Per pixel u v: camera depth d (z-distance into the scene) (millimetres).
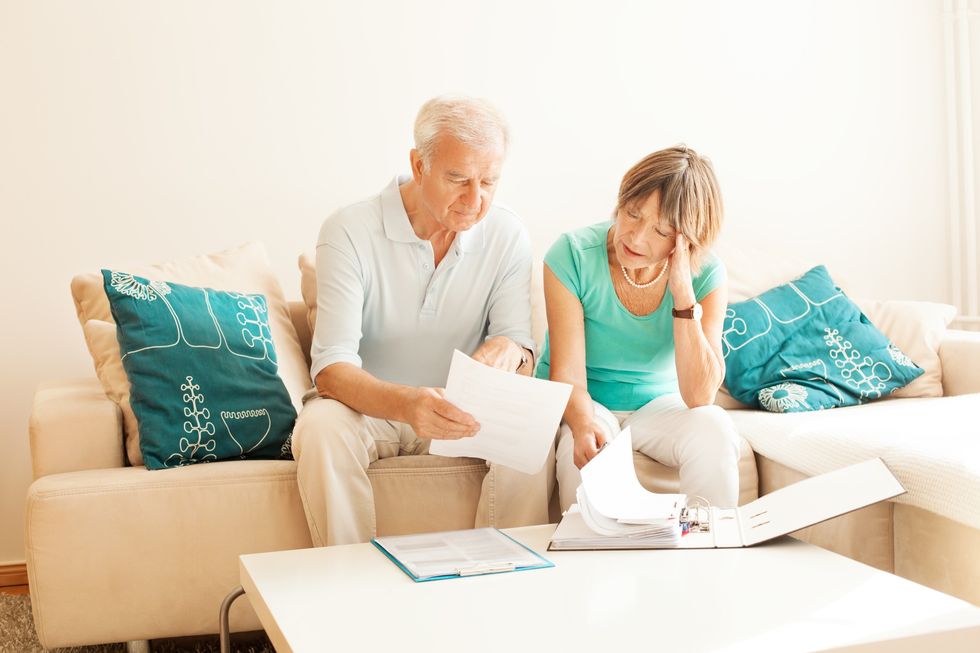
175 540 1761
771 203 3074
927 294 3207
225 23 2643
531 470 1566
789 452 1960
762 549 1340
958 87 3201
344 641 1011
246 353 2000
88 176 2562
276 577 1251
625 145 2947
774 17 3055
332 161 2734
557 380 1897
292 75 2695
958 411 2064
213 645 1997
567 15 2889
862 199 3154
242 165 2670
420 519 1890
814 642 982
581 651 970
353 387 1743
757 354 2455
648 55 2957
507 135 1753
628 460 1561
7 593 2494
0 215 2508
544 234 2896
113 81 2570
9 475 2535
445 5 2797
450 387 1554
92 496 1726
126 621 1742
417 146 1775
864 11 3131
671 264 1846
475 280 1964
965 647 1019
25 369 2541
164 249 2621
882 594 1131
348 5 2725
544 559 1307
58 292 2555
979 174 3207
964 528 1536
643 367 2002
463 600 1140
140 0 2578
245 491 1798
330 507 1709
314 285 2332
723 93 3021
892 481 1357
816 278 2648
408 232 1903
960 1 3168
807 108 3094
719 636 1004
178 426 1876
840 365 2455
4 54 2496
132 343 1913
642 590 1164
